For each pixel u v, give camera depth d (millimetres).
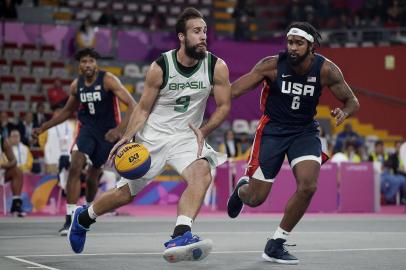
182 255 5707
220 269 6312
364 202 16969
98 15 27484
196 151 6398
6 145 13992
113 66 24641
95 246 8375
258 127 7105
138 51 25078
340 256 7430
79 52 10078
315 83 6828
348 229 11453
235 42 24375
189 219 6027
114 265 6508
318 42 6789
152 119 6480
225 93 6477
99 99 10070
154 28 27672
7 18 24344
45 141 16234
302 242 9078
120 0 28609
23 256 7270
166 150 6414
